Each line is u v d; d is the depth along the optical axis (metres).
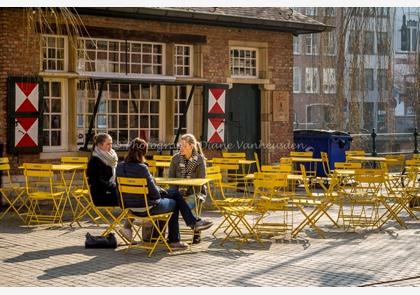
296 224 13.22
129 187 10.29
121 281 8.62
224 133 18.44
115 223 10.80
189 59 18.00
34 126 15.55
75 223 13.11
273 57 19.22
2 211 14.63
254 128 19.17
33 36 15.45
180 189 11.44
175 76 17.59
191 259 9.95
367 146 27.78
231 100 18.73
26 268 9.28
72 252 10.37
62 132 16.19
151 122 17.55
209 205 15.53
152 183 10.32
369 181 12.63
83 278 8.76
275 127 19.38
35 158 15.66
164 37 17.28
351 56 26.92
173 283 8.52
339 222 13.57
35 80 15.52
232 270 9.25
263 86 19.08
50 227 12.66
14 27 15.28
